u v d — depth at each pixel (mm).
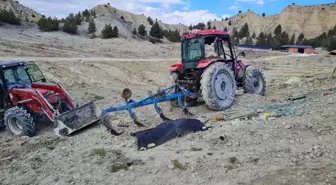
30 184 4855
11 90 8641
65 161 5570
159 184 4371
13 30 42875
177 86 8516
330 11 155500
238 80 9898
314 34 149625
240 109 7797
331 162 4328
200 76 8492
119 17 84688
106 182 4613
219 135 5762
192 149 5348
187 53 9070
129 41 54062
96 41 48719
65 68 22328
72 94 14570
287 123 5887
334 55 57656
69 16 70625
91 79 21828
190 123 6285
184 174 4543
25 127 7805
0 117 8773
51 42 39844
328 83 10688
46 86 8984
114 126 7316
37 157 5859
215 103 8000
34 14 102875
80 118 7676
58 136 7266
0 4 89188
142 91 16281
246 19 176250
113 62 28906
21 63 9438
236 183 4121
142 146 5715
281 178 4070
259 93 10070
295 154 4711
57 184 4738
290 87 11445
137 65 30703
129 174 4758
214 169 4578
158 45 57594
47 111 7969
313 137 5199
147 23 153875
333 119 5730
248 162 4672
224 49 9164
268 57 55406
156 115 8195
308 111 6543
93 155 5656
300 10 161750
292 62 44750
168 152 5359
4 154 6289
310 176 4016
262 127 5891
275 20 166750
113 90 16547
